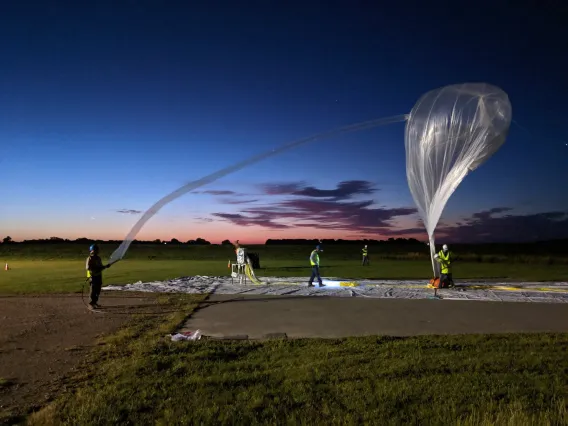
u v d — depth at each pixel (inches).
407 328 442.9
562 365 313.4
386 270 1202.0
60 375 300.8
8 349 365.4
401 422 226.1
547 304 594.6
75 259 2003.0
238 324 463.2
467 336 402.3
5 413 237.3
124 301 614.5
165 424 221.8
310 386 270.4
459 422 219.3
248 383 278.7
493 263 1549.0
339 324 462.6
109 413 232.4
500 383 275.9
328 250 3816.4
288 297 655.1
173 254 2623.0
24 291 735.1
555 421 223.9
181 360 325.4
